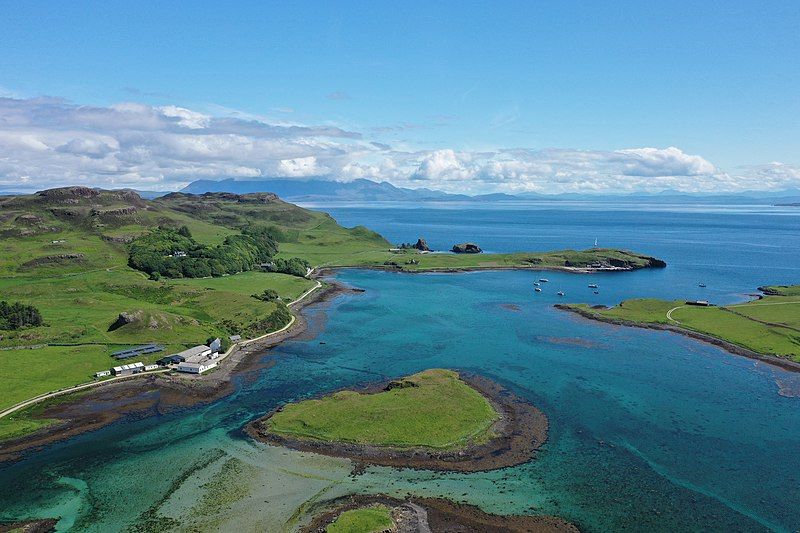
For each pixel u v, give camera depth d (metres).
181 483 82.81
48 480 84.19
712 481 83.50
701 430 100.12
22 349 136.12
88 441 96.94
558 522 73.44
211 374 131.25
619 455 91.00
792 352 141.75
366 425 98.31
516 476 84.50
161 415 108.06
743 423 102.94
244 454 91.31
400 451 90.81
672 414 106.81
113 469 87.12
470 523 72.88
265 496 79.06
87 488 81.75
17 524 73.12
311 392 120.19
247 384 125.31
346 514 73.12
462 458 89.50
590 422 103.19
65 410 109.94
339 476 84.19
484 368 133.50
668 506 77.25
